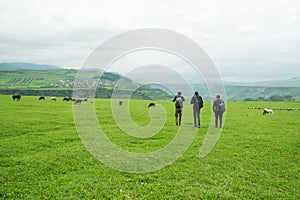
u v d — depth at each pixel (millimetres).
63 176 11555
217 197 9641
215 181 11172
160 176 11781
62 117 30312
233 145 17875
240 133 22562
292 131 24266
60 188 10195
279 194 9930
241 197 9656
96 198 9406
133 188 10422
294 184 10938
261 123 29469
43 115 31906
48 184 10594
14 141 17875
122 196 9555
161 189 10336
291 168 13039
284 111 45875
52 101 60312
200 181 11227
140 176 11695
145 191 10102
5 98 64500
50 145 17125
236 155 15352
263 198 9617
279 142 19141
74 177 11453
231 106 57406
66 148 16344
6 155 14461
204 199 9469
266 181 11227
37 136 19891
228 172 12328
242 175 11906
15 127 23078
